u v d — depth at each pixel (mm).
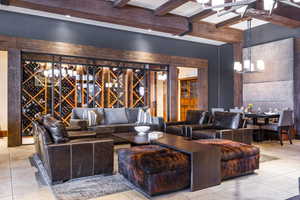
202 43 7879
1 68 6828
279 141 5664
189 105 9305
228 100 7871
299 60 5852
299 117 5875
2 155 4191
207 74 7945
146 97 7461
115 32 6344
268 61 6477
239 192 2516
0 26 4918
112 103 7090
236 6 3428
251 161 3086
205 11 5305
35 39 5254
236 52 7281
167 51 7195
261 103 6645
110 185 2729
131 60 6539
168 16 5539
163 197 2402
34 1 4066
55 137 2793
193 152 2557
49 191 2543
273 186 2686
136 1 4922
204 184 2625
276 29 6371
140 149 2918
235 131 4184
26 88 6113
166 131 5441
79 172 2838
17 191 2541
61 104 6289
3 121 6773
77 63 6125
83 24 5879
